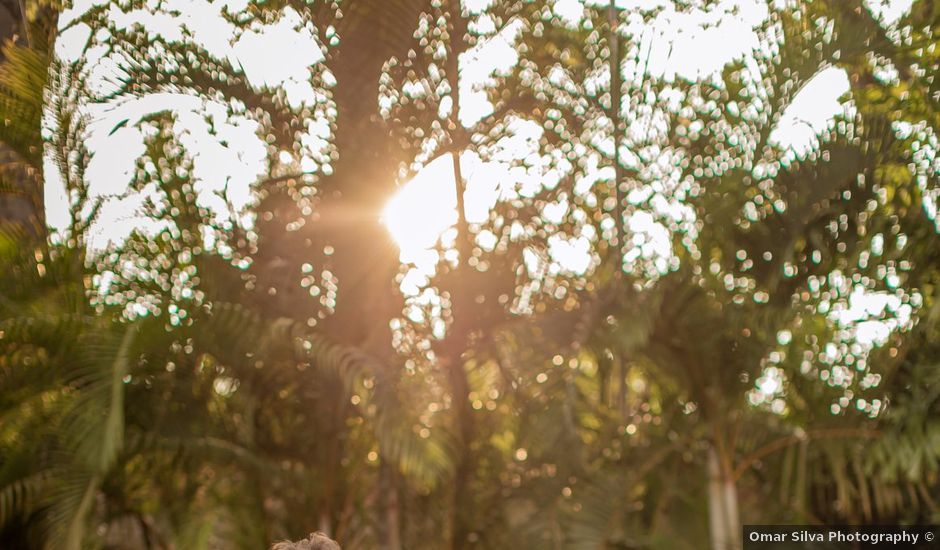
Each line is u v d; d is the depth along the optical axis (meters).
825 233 7.42
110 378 5.73
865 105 7.48
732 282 7.40
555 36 8.91
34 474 5.93
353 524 8.20
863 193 7.38
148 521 7.97
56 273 6.25
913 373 6.91
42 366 6.00
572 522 7.12
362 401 6.36
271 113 8.19
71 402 5.87
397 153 7.71
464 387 8.36
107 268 6.82
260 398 7.70
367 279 7.59
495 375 8.93
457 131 8.52
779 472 7.62
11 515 5.89
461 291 8.35
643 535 7.47
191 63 8.03
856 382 7.28
